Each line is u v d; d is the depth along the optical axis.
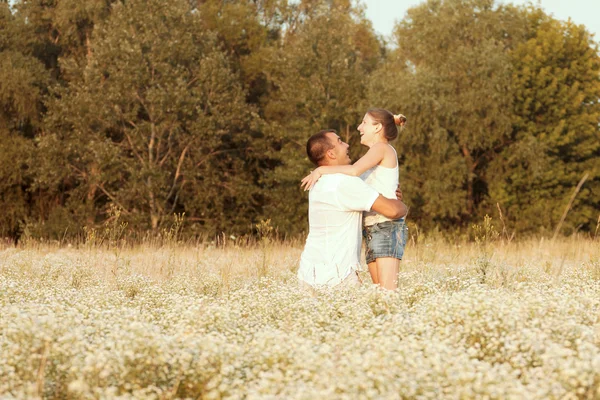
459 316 3.59
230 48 35.88
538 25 35.66
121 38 28.28
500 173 32.16
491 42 30.80
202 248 11.14
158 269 8.33
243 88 35.34
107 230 10.47
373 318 3.79
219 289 6.22
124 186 28.73
